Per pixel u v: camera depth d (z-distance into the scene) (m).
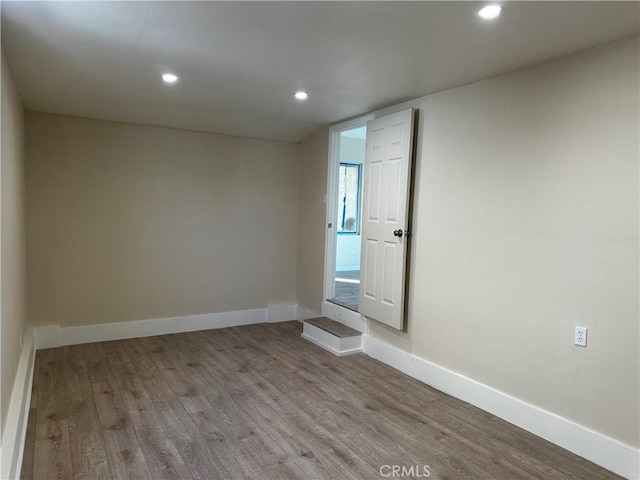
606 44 2.28
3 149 2.22
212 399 3.04
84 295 4.22
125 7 1.97
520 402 2.73
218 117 4.25
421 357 3.48
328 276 4.80
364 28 2.18
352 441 2.53
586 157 2.38
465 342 3.10
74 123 4.09
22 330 3.33
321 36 2.29
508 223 2.79
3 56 2.37
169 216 4.58
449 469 2.27
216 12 2.02
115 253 4.34
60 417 2.73
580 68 2.40
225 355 3.98
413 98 3.52
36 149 3.94
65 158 4.06
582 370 2.42
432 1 1.87
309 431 2.63
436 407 2.99
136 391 3.15
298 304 5.37
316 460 2.32
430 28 2.15
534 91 2.63
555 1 1.83
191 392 3.15
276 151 5.15
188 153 4.64
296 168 5.30
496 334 2.88
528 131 2.67
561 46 2.33
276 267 5.27
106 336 4.32
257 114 4.16
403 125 3.54
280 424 2.71
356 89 3.29
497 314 2.88
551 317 2.56
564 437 2.49
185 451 2.38
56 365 3.62
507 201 2.80
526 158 2.68
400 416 2.85
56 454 2.32
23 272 3.60
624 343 2.24
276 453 2.38
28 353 3.35
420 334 3.49
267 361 3.85
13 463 1.93
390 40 2.32
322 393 3.19
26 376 2.84
